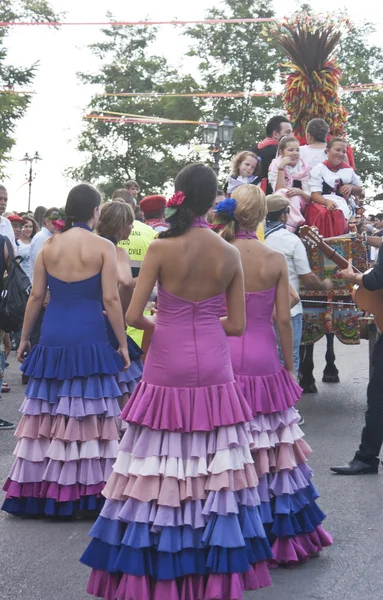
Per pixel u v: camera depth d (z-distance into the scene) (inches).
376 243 332.5
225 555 141.3
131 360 228.4
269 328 180.9
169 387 147.0
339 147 350.3
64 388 206.5
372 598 156.3
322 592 159.2
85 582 165.3
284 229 299.3
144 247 269.0
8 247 319.9
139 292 149.3
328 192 354.0
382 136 1605.6
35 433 207.5
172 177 1722.4
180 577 143.4
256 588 147.0
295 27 414.6
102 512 148.0
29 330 216.7
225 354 149.9
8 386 409.7
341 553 179.9
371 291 237.1
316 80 407.5
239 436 147.1
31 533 196.9
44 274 214.4
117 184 1791.3
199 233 148.8
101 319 212.7
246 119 1670.8
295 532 172.9
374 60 1670.8
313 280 299.6
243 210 182.2
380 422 241.4
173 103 1684.3
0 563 176.1
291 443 172.7
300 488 173.9
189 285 147.9
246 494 147.1
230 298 153.3
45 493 206.8
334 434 293.9
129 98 1813.5
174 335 148.1
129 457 148.3
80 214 214.2
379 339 242.1
